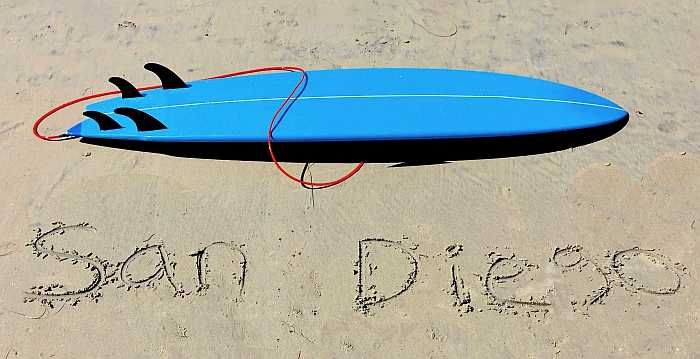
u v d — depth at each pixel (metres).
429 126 2.76
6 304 2.50
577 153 2.83
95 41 3.20
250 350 2.42
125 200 2.71
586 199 2.72
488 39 3.21
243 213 2.68
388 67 3.10
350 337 2.44
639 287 2.54
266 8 3.33
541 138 2.84
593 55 3.15
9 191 2.73
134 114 2.76
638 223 2.67
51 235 2.64
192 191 2.73
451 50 3.17
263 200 2.71
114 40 3.20
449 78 2.92
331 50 3.17
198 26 3.26
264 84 2.90
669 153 2.84
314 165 2.80
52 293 2.52
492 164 2.80
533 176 2.78
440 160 2.81
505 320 2.48
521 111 2.82
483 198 2.72
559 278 2.56
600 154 2.83
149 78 3.06
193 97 2.87
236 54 3.15
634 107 2.97
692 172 2.79
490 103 2.83
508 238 2.63
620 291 2.53
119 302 2.51
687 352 2.42
